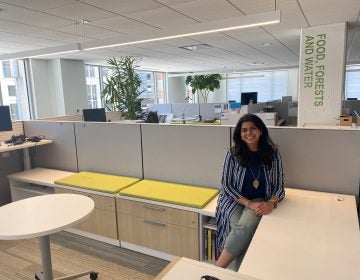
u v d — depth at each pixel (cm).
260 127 213
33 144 352
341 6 365
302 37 472
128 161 316
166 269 117
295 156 241
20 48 587
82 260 262
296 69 1171
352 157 223
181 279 110
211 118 764
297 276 124
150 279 234
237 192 214
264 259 137
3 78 687
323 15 405
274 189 215
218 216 215
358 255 139
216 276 111
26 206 197
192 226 234
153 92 1241
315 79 470
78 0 322
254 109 664
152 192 262
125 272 243
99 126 329
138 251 272
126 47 616
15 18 381
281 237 158
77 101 784
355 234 161
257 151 215
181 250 244
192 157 279
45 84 742
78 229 302
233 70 1196
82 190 287
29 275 244
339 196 221
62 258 265
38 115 729
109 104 607
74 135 351
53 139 371
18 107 723
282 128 241
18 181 362
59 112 757
